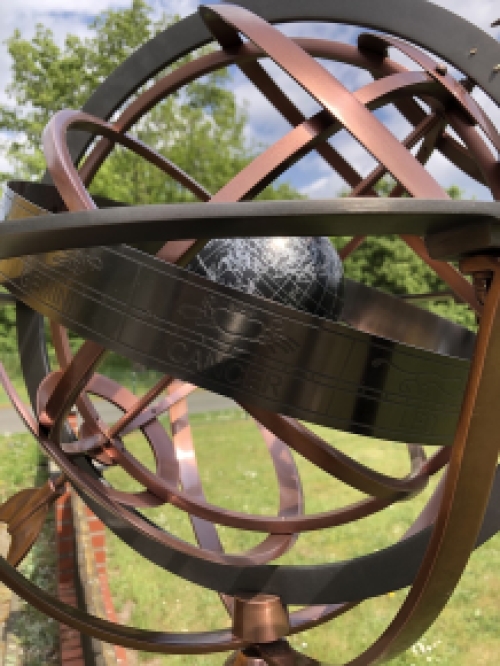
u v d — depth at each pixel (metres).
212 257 3.99
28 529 6.00
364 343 2.85
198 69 4.80
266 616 4.17
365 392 2.93
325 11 4.67
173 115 31.19
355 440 18.44
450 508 2.47
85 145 5.72
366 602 8.58
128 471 5.32
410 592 2.77
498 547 10.28
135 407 5.59
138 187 30.95
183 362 2.89
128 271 2.87
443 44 4.42
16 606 8.42
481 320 2.34
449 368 3.04
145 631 4.17
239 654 4.59
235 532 10.90
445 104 4.27
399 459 16.16
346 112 2.96
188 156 31.41
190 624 7.80
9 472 14.61
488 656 7.24
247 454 16.05
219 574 4.39
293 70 3.06
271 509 11.81
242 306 2.80
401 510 11.90
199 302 2.82
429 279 27.48
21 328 5.79
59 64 30.27
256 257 4.02
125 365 24.56
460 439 2.42
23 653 7.33
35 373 5.59
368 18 4.56
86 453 5.35
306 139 3.19
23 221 2.19
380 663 3.26
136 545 4.65
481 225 2.14
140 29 30.97
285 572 4.32
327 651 7.33
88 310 2.99
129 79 5.46
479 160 4.25
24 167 30.73
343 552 9.92
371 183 4.87
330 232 2.22
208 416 20.89
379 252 28.02
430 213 2.06
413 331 6.71
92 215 2.10
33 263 3.20
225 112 32.12
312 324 2.81
